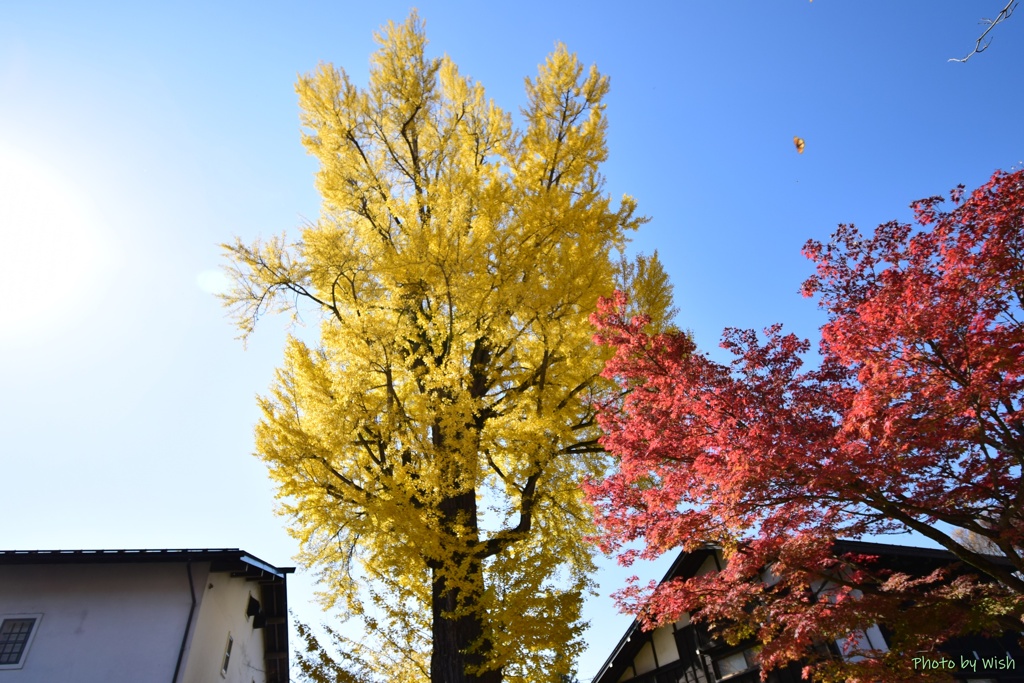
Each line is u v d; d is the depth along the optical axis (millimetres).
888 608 4441
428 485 5863
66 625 8273
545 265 7000
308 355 6879
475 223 6895
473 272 6590
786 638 4379
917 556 7066
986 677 6707
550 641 5480
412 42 9891
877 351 3959
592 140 8789
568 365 6668
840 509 4262
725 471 4172
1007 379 3742
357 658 6805
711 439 4461
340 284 7652
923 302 3828
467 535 5969
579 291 6625
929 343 3867
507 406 6812
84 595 8578
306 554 6469
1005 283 3955
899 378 3770
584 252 6789
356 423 6457
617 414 5355
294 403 7102
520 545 6598
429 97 9773
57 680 7840
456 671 5891
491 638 5824
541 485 6570
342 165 8742
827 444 3994
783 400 4426
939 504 4051
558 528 7613
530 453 6113
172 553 8789
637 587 5152
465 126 9609
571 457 7480
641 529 4793
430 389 6480
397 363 7070
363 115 9430
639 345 5012
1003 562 6547
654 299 8586
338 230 7637
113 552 8586
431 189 8148
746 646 8188
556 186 8422
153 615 8539
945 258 4055
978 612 4199
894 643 4574
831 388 4504
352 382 6484
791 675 7453
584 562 7426
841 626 4285
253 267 7312
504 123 9445
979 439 3961
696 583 4762
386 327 6668
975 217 4035
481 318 6660
